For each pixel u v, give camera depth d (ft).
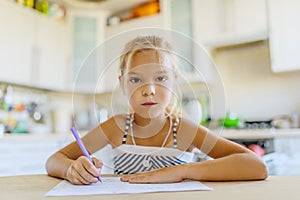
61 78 8.37
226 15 7.11
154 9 8.24
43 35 7.81
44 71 7.77
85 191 1.45
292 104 7.04
